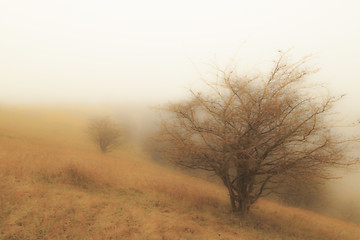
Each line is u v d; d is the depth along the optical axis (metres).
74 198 5.83
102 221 4.83
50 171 7.55
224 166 6.18
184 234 4.88
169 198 7.66
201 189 10.59
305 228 7.07
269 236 5.64
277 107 5.23
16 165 7.51
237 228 5.82
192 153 6.25
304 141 5.31
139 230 4.70
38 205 4.96
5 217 4.29
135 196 7.28
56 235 4.02
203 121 6.38
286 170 5.57
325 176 5.65
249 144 5.69
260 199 11.23
